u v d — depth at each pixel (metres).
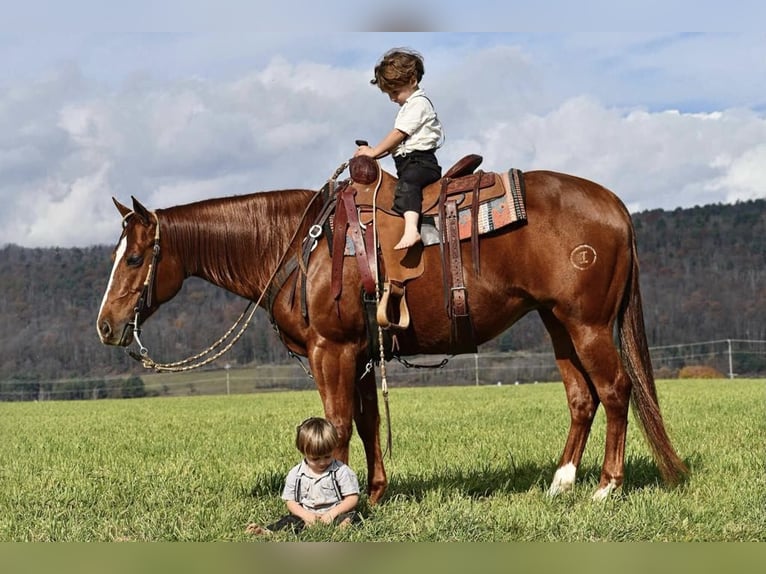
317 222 5.89
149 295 6.14
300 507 5.45
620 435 5.91
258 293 6.24
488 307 5.80
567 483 6.23
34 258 69.62
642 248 79.56
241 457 9.20
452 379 41.72
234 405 21.06
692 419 11.70
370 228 5.75
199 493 6.87
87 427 14.55
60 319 61.50
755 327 63.53
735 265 74.62
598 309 5.83
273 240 6.14
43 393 44.69
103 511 6.26
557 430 10.99
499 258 5.73
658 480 6.66
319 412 16.53
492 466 7.86
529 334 52.38
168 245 6.19
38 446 11.16
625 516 5.39
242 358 51.72
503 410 14.91
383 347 5.69
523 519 5.43
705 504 5.67
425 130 5.84
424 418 13.58
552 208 5.78
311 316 5.79
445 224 5.73
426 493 6.31
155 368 6.14
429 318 5.82
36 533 5.63
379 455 6.20
